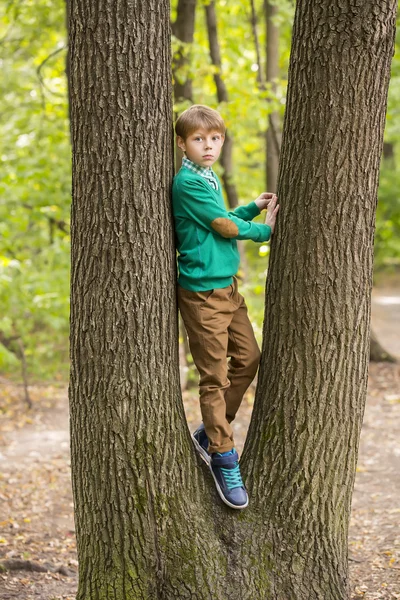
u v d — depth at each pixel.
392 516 5.78
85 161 3.13
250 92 9.86
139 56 3.05
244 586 3.22
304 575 3.29
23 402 10.73
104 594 3.24
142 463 3.19
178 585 3.20
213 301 3.23
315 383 3.27
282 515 3.31
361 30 3.07
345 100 3.12
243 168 14.92
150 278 3.15
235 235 3.18
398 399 9.66
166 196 3.21
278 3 9.62
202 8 11.43
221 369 3.25
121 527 3.21
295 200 3.24
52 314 10.20
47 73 12.55
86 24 3.04
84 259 3.18
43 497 6.67
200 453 3.49
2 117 12.81
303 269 3.24
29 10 10.57
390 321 17.70
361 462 7.34
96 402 3.18
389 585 4.41
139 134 3.08
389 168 21.23
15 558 5.06
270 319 3.38
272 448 3.33
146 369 3.17
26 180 9.92
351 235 3.22
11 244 11.06
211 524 3.29
